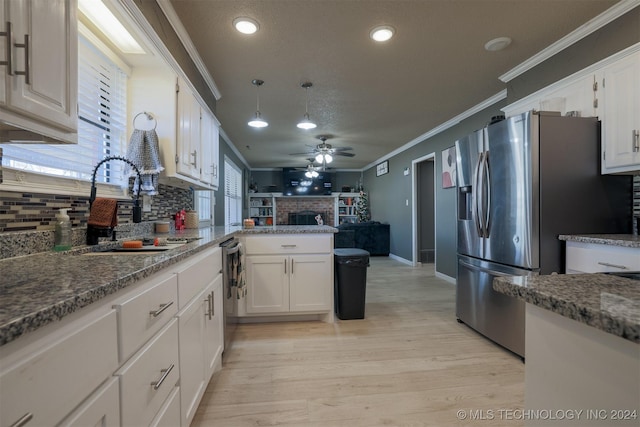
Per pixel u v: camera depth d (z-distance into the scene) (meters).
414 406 1.67
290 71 2.99
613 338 0.52
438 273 5.03
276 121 4.64
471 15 2.16
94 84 1.88
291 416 1.60
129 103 2.18
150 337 1.01
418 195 6.07
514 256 2.24
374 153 7.20
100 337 0.74
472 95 3.62
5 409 0.50
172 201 3.13
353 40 2.46
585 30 2.30
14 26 0.86
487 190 2.47
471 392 1.80
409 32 2.35
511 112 3.05
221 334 2.07
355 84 3.30
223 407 1.67
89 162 1.86
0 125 1.02
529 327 0.70
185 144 2.38
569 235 2.10
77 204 1.70
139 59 2.07
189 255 1.38
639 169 1.99
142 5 1.76
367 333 2.66
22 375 0.53
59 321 0.62
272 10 2.09
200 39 2.43
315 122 4.68
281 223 9.72
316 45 2.52
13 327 0.49
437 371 2.03
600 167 2.20
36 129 0.98
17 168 1.32
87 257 1.24
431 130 5.14
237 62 2.80
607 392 0.53
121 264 1.04
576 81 2.38
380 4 2.04
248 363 2.14
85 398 0.69
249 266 2.81
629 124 2.02
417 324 2.87
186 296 1.37
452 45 2.54
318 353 2.29
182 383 1.29
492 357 2.23
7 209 1.27
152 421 1.00
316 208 9.83
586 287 0.66
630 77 2.02
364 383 1.89
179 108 2.27
